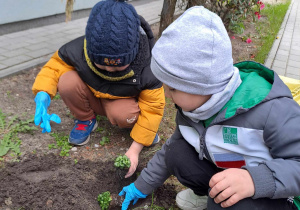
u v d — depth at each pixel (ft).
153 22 18.17
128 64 5.59
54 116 5.82
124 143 7.34
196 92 3.79
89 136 7.27
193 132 4.78
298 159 3.66
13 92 8.96
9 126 7.39
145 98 6.31
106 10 5.06
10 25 13.39
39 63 10.75
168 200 5.81
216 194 3.65
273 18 22.61
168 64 3.73
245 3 15.06
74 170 6.24
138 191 5.42
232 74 3.95
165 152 5.23
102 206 5.43
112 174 6.26
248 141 4.05
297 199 4.17
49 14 15.05
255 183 3.53
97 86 6.39
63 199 5.50
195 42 3.59
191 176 4.82
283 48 16.01
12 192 5.52
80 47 6.28
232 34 17.06
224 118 4.03
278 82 4.02
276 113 3.78
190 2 13.01
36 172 6.14
